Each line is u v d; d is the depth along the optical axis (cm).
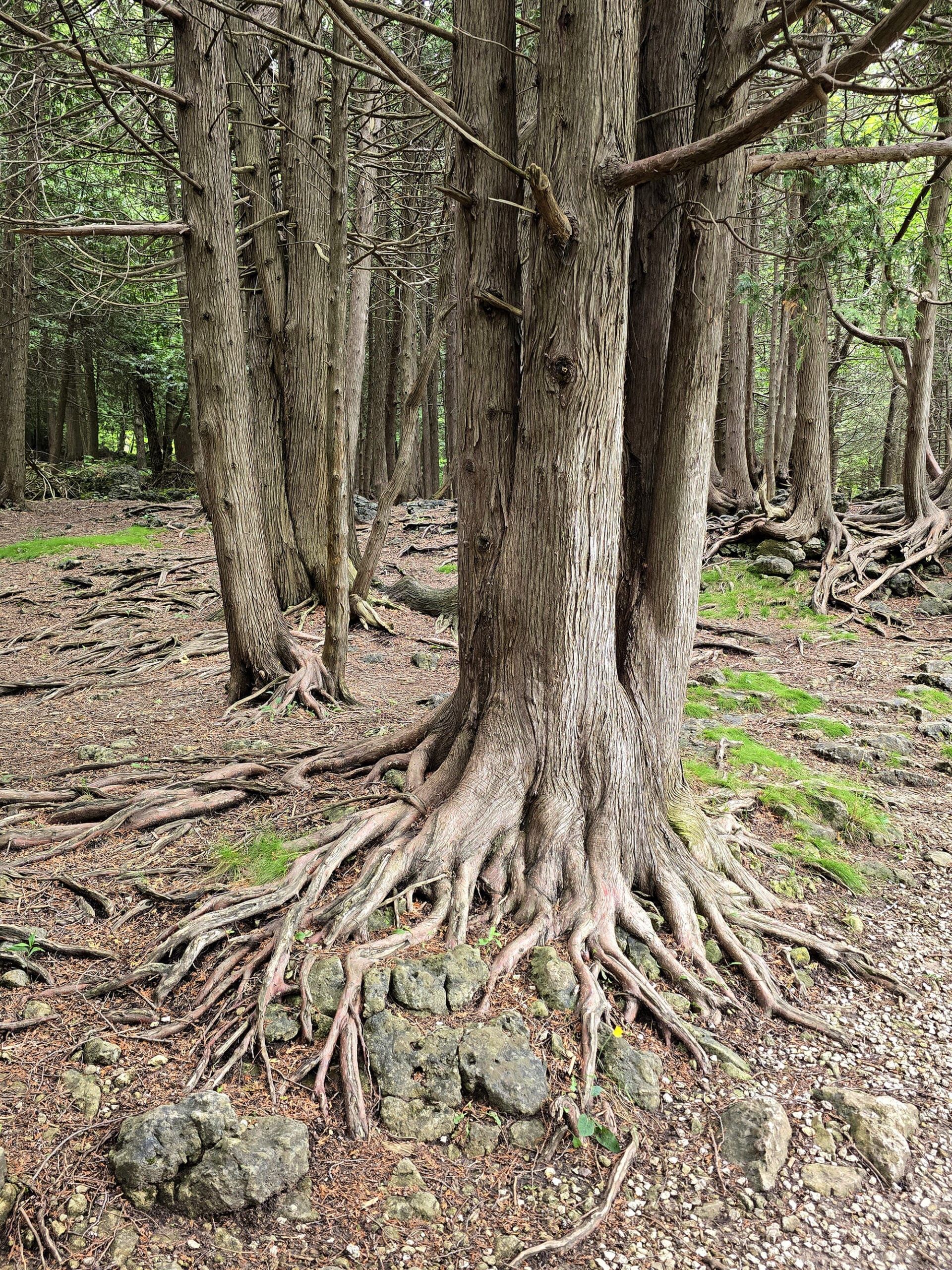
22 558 1447
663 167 347
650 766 455
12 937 378
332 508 708
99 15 926
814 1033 382
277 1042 330
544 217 365
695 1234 283
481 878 413
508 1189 290
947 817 594
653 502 464
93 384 2948
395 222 1359
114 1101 302
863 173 391
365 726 681
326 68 978
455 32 427
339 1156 294
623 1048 341
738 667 971
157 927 395
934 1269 278
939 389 2177
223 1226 268
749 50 390
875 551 1252
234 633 749
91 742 652
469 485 461
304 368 1038
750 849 505
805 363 1307
